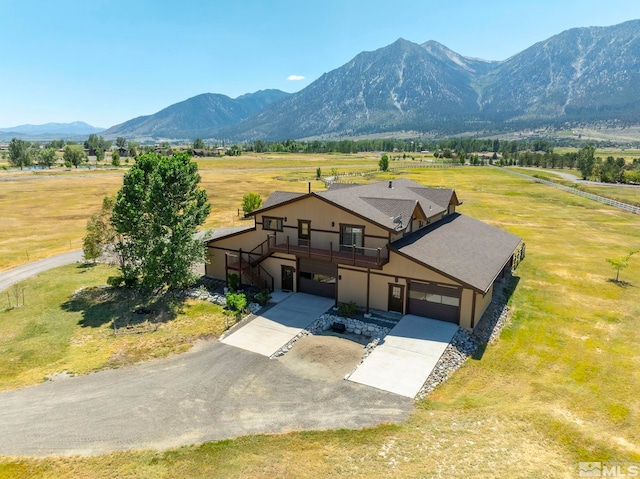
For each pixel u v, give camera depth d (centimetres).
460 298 2517
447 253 2814
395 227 2739
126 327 2631
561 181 10900
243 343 2400
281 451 1511
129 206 2948
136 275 3088
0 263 4022
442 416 1700
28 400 1864
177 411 1773
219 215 6444
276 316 2748
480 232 3588
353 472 1388
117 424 1692
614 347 2353
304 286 3131
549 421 1633
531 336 2500
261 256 3189
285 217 3092
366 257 2747
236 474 1402
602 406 1781
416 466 1398
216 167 15062
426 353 2227
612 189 9294
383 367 2100
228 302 2884
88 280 3500
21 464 1474
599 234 5238
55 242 4872
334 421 1688
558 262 4009
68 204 7400
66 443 1584
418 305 2675
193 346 2377
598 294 3177
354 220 2803
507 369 2130
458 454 1449
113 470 1439
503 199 8044
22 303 3014
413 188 3988
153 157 3119
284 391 1917
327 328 2648
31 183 10275
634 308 2908
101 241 3531
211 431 1639
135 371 2111
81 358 2252
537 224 5850
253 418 1717
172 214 2962
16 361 2233
